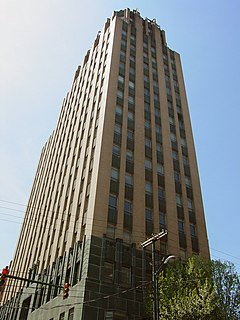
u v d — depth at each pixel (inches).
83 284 1074.1
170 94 2158.0
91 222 1240.8
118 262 1187.3
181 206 1619.1
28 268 1844.2
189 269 1060.5
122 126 1651.1
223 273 1041.5
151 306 1059.3
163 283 1050.7
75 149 1835.6
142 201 1451.8
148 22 2603.3
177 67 2438.5
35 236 2000.5
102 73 1972.2
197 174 1840.6
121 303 1091.3
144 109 1861.5
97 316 1022.4
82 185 1512.1
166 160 1739.7
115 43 2068.2
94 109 1804.9
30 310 1470.2
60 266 1355.8
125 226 1320.1
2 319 1865.2
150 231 1386.6
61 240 1483.8
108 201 1336.1
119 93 1793.8
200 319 909.8
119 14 2475.4
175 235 1465.3
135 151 1614.2
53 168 2181.3
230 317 934.4
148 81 2066.9
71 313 1080.8
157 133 1824.6
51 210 1830.7
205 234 1585.9
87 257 1139.3
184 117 2107.5
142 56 2197.3
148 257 1290.6
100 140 1510.8
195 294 944.3
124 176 1470.2
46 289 1392.7
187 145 1951.3
